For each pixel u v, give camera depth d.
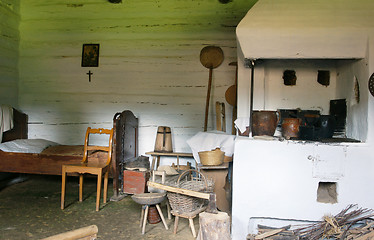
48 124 5.42
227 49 4.88
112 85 5.21
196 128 5.00
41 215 3.54
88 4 5.21
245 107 3.55
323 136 3.21
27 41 5.42
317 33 2.82
